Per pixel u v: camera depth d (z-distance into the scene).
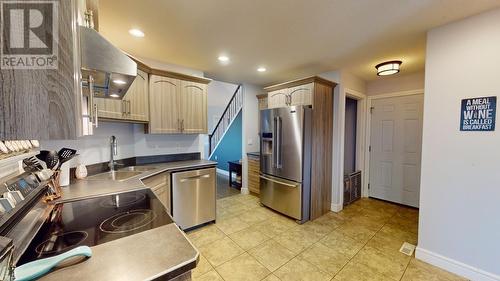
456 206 1.86
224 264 2.02
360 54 2.64
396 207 3.55
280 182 3.14
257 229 2.74
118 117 2.14
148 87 2.56
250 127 4.37
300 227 2.80
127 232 0.91
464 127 1.80
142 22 1.88
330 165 3.37
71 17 0.53
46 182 1.20
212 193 2.88
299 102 3.17
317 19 1.83
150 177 2.16
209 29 2.01
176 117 2.79
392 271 1.92
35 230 0.93
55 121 0.51
